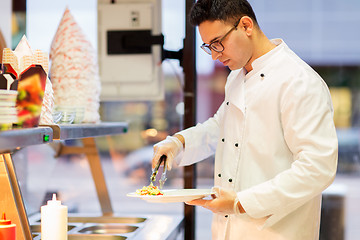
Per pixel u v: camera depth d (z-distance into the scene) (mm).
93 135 2410
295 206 1924
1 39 2939
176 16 3131
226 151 2225
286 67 2074
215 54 2072
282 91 2031
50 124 1909
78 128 2176
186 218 2924
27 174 3045
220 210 1967
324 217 3469
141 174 3590
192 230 2930
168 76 3320
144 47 3230
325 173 1869
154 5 3227
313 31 3756
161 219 2844
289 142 2002
